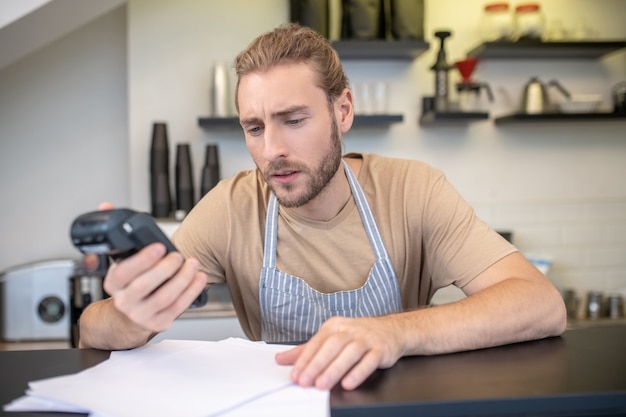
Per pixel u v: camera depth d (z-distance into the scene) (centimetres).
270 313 146
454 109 307
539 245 334
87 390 87
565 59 329
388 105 320
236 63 128
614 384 89
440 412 83
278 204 147
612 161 337
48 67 329
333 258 146
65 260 315
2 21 251
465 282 138
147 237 90
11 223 330
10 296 306
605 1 331
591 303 325
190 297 97
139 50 307
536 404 84
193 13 309
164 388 88
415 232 149
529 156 331
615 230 338
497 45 298
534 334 114
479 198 329
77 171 332
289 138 122
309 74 122
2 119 327
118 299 93
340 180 143
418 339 103
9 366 101
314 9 290
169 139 310
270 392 88
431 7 321
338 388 90
